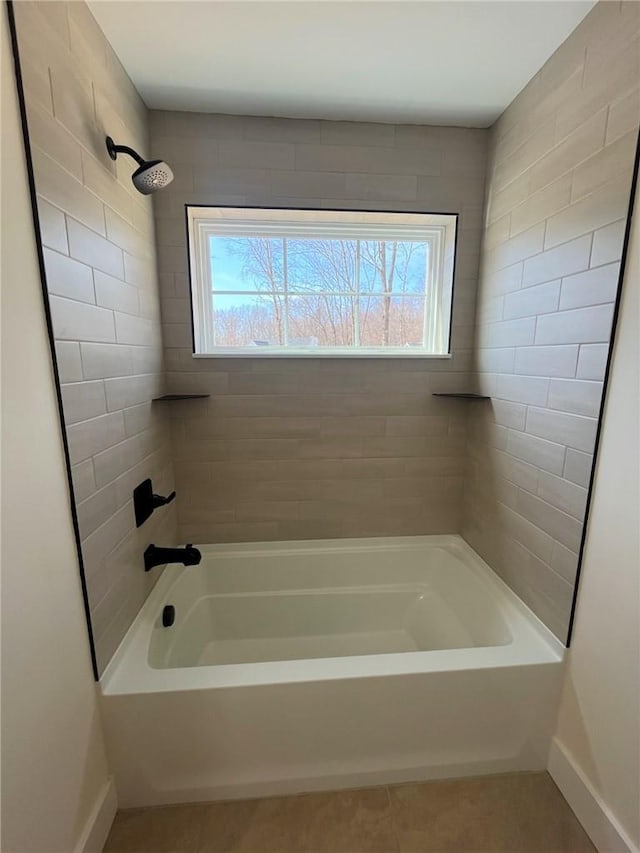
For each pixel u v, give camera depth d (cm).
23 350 77
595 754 107
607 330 102
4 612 71
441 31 114
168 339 168
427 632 176
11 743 72
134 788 114
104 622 110
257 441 181
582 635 112
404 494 193
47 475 85
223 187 159
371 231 180
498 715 121
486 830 110
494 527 164
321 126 160
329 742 117
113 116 120
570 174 115
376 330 190
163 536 163
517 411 146
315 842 108
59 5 91
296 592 184
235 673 114
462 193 169
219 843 107
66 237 93
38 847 80
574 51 113
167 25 111
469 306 179
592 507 108
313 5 106
